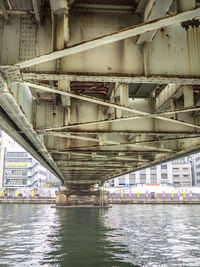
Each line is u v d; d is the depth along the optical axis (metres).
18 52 7.44
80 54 7.90
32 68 7.68
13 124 12.88
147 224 23.89
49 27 7.62
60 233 18.06
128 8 7.86
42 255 11.58
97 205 55.28
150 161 23.44
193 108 10.23
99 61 7.91
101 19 7.86
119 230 19.73
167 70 8.03
